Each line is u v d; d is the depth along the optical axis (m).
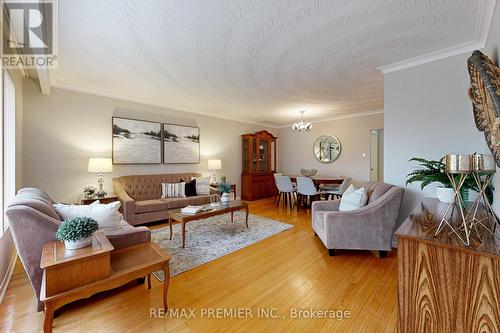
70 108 3.56
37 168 3.29
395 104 2.70
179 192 4.35
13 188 2.55
